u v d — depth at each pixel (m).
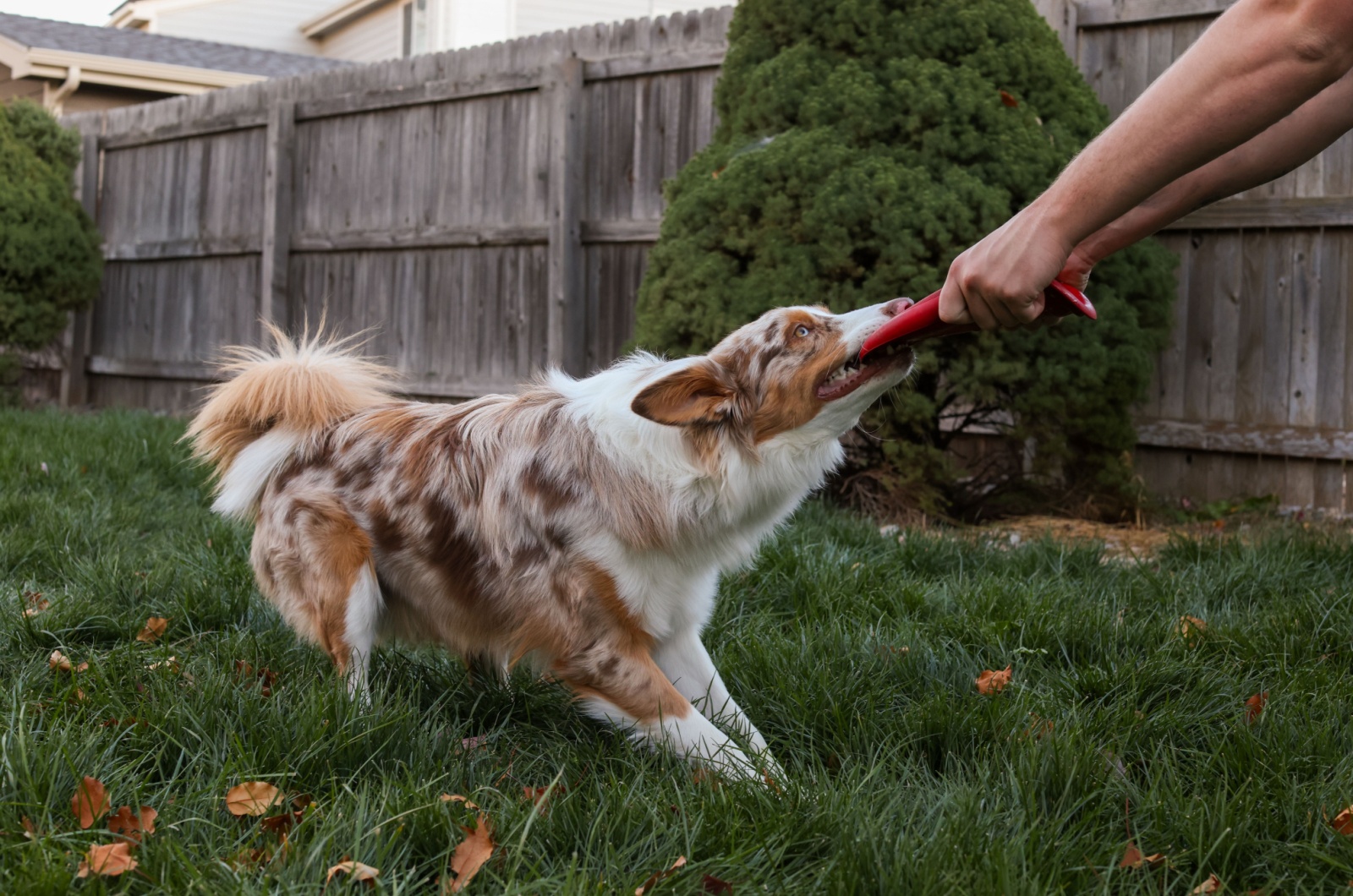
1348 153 6.12
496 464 2.86
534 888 1.84
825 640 3.23
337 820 2.02
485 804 2.24
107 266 11.82
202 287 10.89
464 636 2.96
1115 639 3.30
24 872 1.81
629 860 2.02
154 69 14.74
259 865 1.91
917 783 2.35
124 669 2.86
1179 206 2.35
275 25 22.80
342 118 9.71
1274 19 1.70
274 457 3.18
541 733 2.71
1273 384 6.36
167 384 11.30
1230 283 6.45
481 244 8.79
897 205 5.58
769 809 2.15
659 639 2.82
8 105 11.02
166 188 11.18
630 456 2.71
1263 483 6.43
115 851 1.90
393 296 9.43
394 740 2.45
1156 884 1.96
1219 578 4.10
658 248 6.24
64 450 6.42
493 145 8.74
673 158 7.88
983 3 5.98
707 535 2.74
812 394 2.72
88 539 4.39
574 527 2.70
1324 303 6.20
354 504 3.02
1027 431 5.84
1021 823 2.05
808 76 6.11
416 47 19.41
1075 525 5.94
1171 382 6.64
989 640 3.33
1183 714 2.69
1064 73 6.17
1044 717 2.65
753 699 2.93
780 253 5.74
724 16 7.68
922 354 5.67
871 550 4.65
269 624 3.51
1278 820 2.15
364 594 2.95
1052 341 5.62
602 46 8.20
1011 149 5.77
